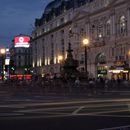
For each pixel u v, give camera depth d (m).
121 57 74.31
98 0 83.62
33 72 133.12
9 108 21.42
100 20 82.94
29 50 161.25
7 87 65.69
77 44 93.75
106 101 26.64
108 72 78.50
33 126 13.85
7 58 99.69
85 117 16.52
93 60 85.06
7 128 13.40
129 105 22.67
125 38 72.94
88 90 49.28
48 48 116.88
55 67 108.81
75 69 64.44
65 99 29.98
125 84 58.62
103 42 80.81
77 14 93.44
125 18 73.44
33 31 136.38
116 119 15.66
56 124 14.36
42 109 20.58
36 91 49.88
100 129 12.88
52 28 113.31
